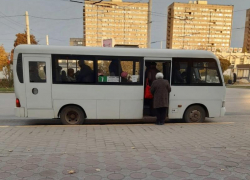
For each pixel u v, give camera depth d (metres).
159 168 3.43
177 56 6.76
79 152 4.04
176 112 6.93
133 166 3.48
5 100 13.84
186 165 3.55
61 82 6.39
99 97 6.57
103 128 6.00
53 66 6.32
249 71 44.66
